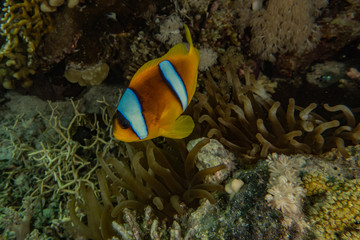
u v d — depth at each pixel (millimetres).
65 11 447
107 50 491
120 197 284
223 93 374
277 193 212
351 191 217
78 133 440
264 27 385
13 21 484
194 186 267
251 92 331
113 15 450
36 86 586
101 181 295
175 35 414
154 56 449
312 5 386
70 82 536
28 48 461
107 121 439
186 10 411
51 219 389
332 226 205
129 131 202
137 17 442
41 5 439
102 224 275
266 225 205
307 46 393
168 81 207
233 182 235
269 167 240
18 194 430
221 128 320
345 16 378
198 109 324
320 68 404
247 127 313
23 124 535
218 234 217
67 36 458
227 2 391
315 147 282
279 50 405
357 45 386
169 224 268
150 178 271
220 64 419
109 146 410
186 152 308
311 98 403
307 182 234
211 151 277
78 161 417
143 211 281
